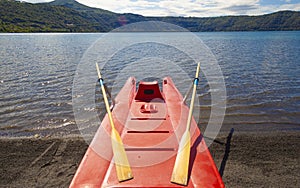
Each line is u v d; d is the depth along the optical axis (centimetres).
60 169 446
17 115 727
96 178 248
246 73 1335
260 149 516
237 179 415
